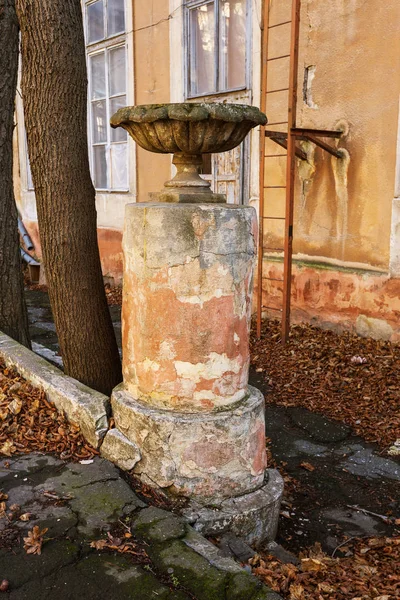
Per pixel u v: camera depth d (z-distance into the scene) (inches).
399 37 223.5
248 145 299.0
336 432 175.9
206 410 112.3
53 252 153.4
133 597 84.7
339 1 244.2
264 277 295.1
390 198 233.1
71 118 146.2
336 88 251.1
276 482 120.6
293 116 235.3
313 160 263.6
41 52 141.3
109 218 416.2
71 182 149.8
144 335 112.4
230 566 91.7
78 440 130.3
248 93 293.9
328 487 145.6
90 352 158.4
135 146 382.3
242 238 110.0
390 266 235.5
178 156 116.6
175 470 111.0
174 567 90.8
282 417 187.2
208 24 318.3
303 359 232.5
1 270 196.9
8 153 195.0
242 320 113.8
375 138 236.7
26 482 114.7
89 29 416.8
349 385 205.9
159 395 113.5
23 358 162.7
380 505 137.6
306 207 270.4
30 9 139.9
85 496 109.7
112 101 405.1
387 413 184.1
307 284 272.7
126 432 118.6
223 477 112.0
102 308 159.8
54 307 158.9
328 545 121.3
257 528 113.1
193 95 331.0
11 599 84.3
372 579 102.7
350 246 252.2
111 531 99.5
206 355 109.9
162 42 348.2
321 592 95.4
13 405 141.9
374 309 243.6
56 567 90.5
